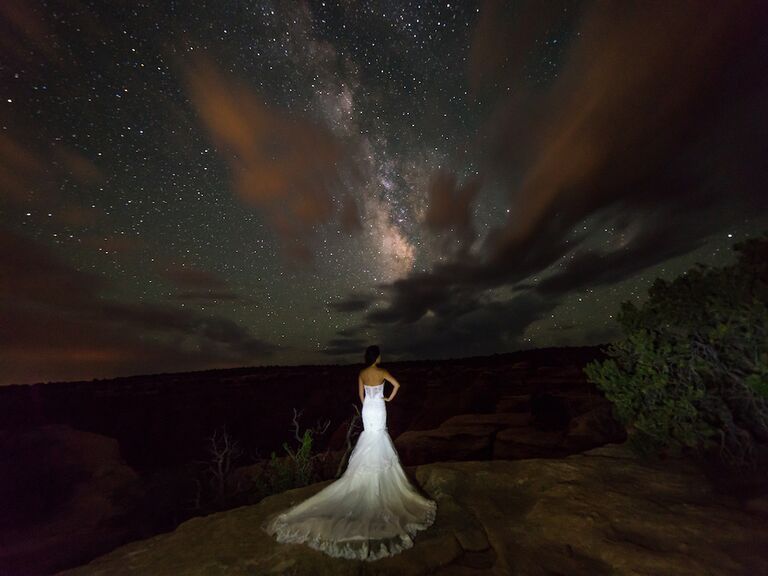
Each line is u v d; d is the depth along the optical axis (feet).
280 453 104.17
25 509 50.19
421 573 10.35
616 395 19.24
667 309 17.37
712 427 16.53
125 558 11.76
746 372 16.34
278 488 25.73
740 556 10.11
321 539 11.36
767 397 15.46
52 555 39.24
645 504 13.33
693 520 12.06
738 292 15.55
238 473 37.68
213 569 10.60
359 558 10.71
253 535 12.51
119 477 59.21
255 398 137.28
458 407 98.27
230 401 135.03
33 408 123.44
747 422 17.24
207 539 12.45
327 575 10.18
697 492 14.34
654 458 18.08
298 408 130.11
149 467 105.40
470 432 58.70
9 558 39.52
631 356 19.11
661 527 11.73
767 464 15.71
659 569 9.77
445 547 11.28
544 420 56.90
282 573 10.23
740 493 14.08
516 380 100.58
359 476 12.98
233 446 35.04
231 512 14.60
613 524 12.13
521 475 16.55
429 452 57.41
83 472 59.11
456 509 13.53
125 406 132.87
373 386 13.88
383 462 13.23
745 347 15.88
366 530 11.48
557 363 117.39
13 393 127.65
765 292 15.19
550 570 10.38
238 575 10.23
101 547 39.52
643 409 18.30
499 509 13.85
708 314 16.56
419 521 12.20
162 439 117.91
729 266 16.89
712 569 9.62
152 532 41.42
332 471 28.55
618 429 39.11
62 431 66.33
